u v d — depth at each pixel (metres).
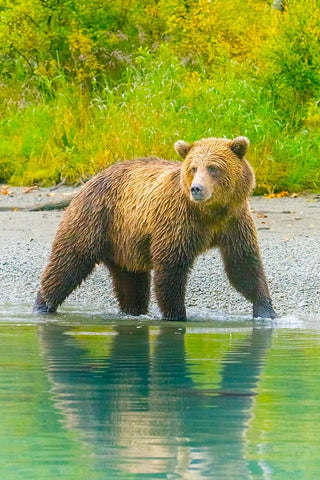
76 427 6.71
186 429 6.66
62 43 31.33
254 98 26.38
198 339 11.12
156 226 12.77
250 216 12.77
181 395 7.75
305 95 27.25
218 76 27.70
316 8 27.52
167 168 13.03
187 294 14.84
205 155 12.05
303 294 14.67
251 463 5.89
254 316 13.16
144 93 26.84
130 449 6.16
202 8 30.56
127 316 13.48
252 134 25.17
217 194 12.04
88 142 26.38
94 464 5.87
